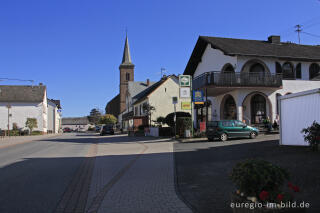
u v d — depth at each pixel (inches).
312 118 499.5
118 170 394.6
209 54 1207.6
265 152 486.0
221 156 485.4
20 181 323.0
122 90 3405.5
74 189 284.7
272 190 161.8
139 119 1759.4
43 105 2427.4
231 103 1080.2
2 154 629.9
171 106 1798.7
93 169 407.5
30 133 2137.1
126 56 3496.6
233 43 1112.8
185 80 964.0
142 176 346.6
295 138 536.1
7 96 2367.1
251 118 1023.0
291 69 1071.6
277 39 1200.2
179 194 257.6
